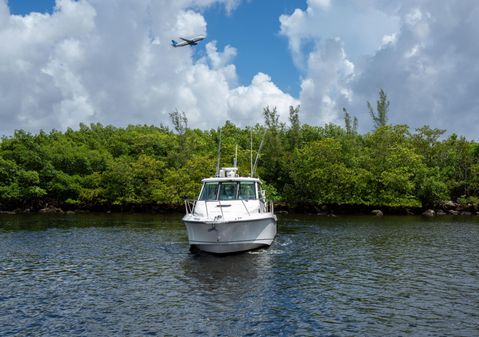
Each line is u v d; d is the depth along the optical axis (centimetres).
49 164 6956
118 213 6488
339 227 4134
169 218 5347
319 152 6450
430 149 7206
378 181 6425
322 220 5050
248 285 1742
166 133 9512
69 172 7281
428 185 6316
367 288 1712
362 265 2169
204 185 2672
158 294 1619
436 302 1527
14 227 4084
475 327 1279
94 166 7356
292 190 6625
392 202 6222
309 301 1523
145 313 1395
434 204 6575
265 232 2539
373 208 6544
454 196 6981
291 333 1219
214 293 1623
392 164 6450
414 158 6406
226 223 2269
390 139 6862
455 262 2266
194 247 2439
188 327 1266
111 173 6675
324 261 2261
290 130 7781
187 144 7488
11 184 6644
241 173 6575
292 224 4475
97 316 1371
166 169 6856
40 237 3294
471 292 1666
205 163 6631
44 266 2162
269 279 1845
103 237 3294
